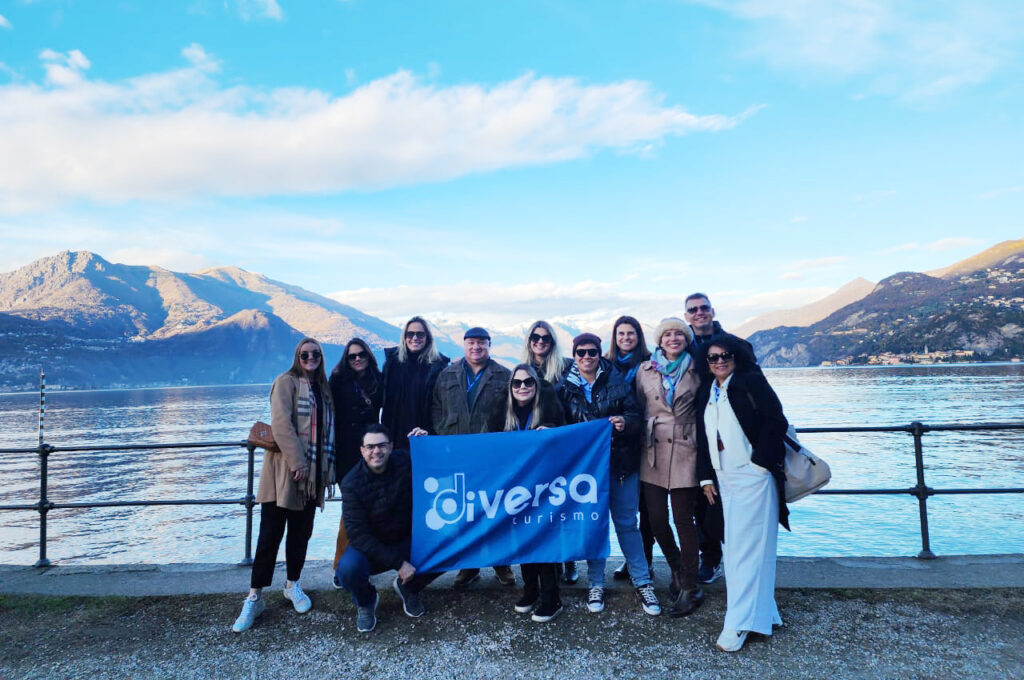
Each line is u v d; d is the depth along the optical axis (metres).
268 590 4.33
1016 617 3.49
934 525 22.86
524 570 3.87
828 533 22.30
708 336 4.55
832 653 3.22
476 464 3.99
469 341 4.40
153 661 3.39
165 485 45.91
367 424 4.46
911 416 59.66
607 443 3.90
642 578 3.85
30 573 4.81
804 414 65.81
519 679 3.09
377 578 4.61
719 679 3.02
